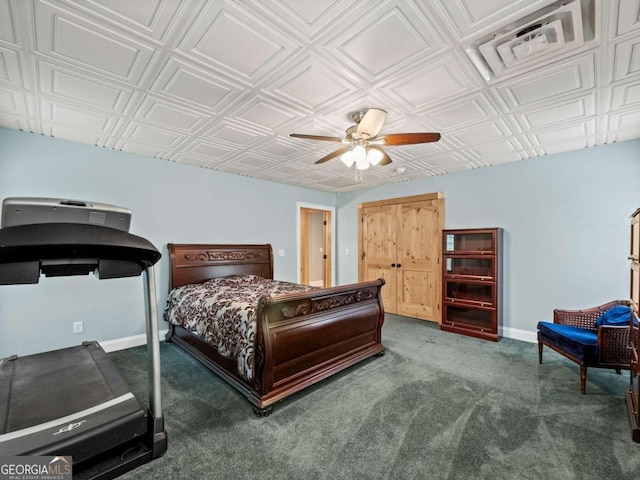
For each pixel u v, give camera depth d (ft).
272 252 16.25
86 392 6.28
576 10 4.78
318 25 5.10
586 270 11.30
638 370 6.15
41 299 9.87
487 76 6.61
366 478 5.16
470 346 11.93
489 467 5.40
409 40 5.47
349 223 20.13
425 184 16.16
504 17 4.96
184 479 5.14
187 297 11.23
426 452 5.79
